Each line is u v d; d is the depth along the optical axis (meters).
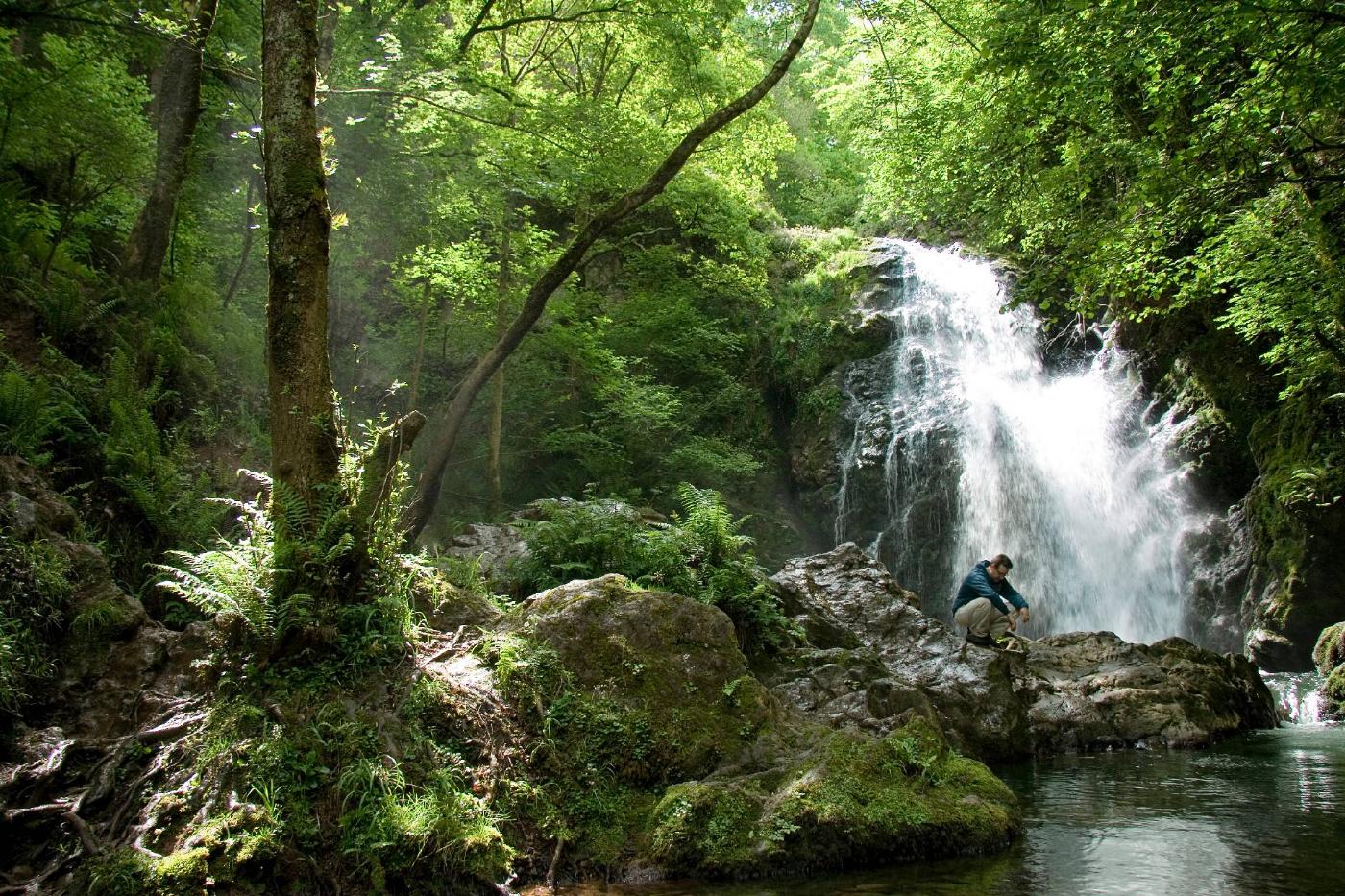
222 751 4.45
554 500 9.48
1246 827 5.46
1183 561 19.05
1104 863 4.70
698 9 14.11
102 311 9.73
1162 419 21.05
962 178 15.10
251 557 5.46
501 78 13.48
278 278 5.83
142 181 13.77
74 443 7.64
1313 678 13.52
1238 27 8.23
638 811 5.06
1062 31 9.06
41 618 5.24
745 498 23.67
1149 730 9.26
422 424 6.08
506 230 16.53
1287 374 16.72
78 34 11.27
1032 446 22.20
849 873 4.68
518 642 5.66
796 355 25.61
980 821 5.15
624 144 13.48
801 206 33.34
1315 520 15.80
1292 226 12.55
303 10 6.09
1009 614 10.51
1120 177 12.87
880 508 22.44
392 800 4.41
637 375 22.28
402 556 6.15
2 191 10.55
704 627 6.13
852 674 7.93
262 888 3.94
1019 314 24.44
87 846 4.04
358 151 14.21
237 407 11.75
